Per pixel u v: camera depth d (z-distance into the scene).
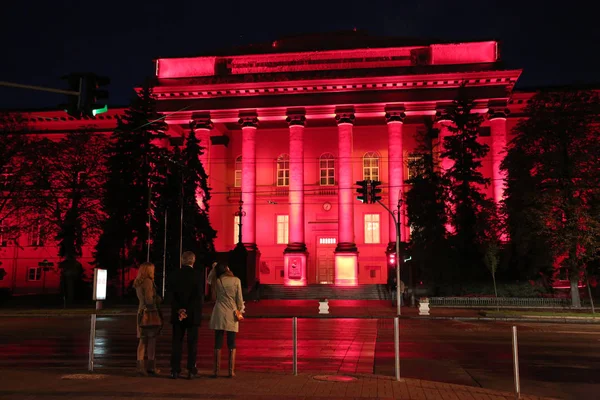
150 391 9.00
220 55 57.31
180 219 44.38
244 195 54.66
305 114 55.25
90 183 49.22
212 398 8.54
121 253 47.19
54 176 50.00
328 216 58.69
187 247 44.66
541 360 14.36
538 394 10.31
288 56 56.38
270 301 45.91
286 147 60.19
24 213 49.09
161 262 43.69
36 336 20.94
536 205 35.06
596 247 33.03
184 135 57.72
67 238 47.84
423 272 45.06
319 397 8.69
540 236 35.28
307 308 39.12
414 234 45.78
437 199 45.97
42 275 59.94
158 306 10.95
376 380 10.34
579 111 34.00
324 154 59.72
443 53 54.69
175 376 10.13
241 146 60.66
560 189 34.19
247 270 51.16
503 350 16.38
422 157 49.59
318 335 20.89
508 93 53.06
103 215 48.22
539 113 34.72
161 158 45.66
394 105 53.91
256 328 24.28
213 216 58.09
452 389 9.60
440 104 53.25
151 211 44.91
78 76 15.33
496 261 38.03
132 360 14.20
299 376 10.66
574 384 11.22
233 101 56.00
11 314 34.91
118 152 45.47
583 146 34.03
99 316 34.00
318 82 54.44
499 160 51.72
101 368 11.93
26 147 47.78
